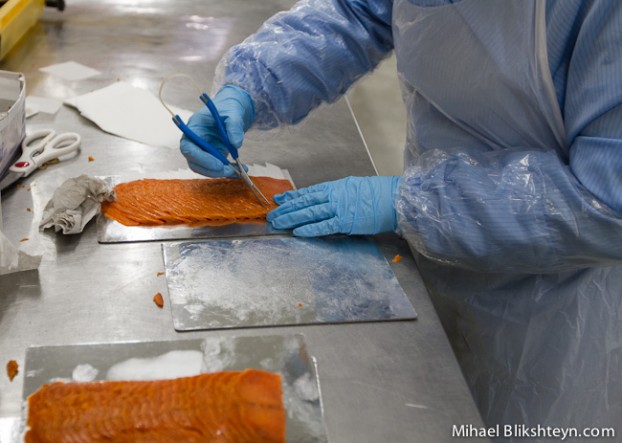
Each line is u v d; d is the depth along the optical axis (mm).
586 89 1044
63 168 1411
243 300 1091
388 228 1271
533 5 1029
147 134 1570
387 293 1144
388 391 962
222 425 848
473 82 1169
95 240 1204
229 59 1459
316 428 874
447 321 1479
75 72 1819
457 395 967
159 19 2205
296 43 1422
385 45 1491
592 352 1338
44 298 1062
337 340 1038
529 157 1151
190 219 1274
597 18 1005
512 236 1117
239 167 1347
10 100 1394
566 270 1227
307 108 1502
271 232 1277
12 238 1188
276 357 966
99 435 833
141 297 1085
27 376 904
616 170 1038
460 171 1185
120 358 944
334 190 1293
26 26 1997
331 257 1221
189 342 978
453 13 1117
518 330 1347
